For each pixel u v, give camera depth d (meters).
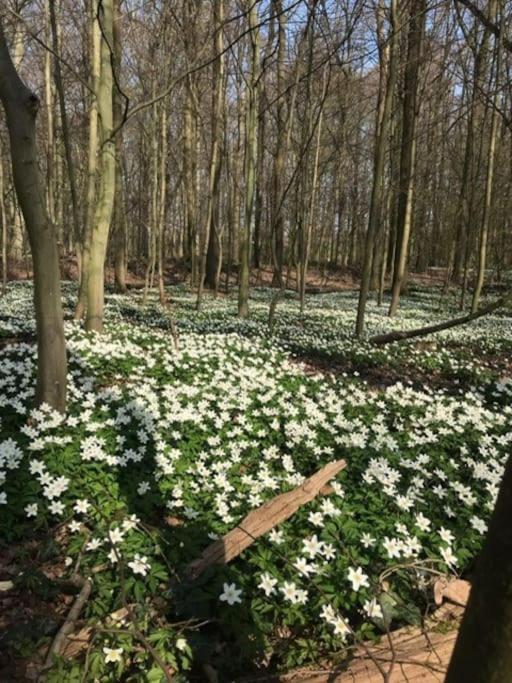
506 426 6.83
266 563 3.52
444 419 6.65
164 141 17.69
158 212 22.41
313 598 3.38
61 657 2.74
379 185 12.24
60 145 23.98
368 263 12.52
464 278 19.88
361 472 4.99
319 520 3.92
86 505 4.03
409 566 3.54
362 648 3.07
